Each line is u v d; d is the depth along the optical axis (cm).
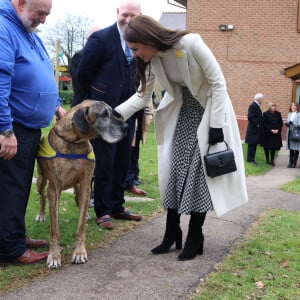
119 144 484
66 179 375
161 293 325
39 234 449
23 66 349
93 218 507
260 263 385
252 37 1661
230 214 544
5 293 323
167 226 408
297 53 1633
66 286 335
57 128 371
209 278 352
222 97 359
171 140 393
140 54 349
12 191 361
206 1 1681
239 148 392
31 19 347
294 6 1616
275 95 1664
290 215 557
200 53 346
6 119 335
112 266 374
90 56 454
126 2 448
